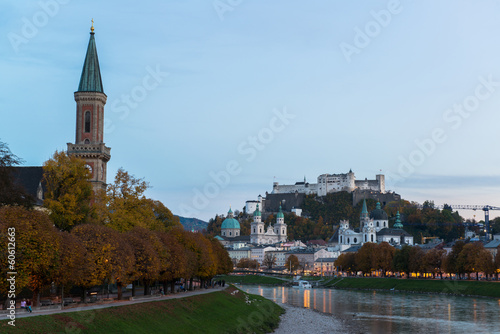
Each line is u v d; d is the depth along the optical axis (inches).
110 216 7219.5
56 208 6574.8
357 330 6919.3
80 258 5064.0
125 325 4699.8
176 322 5423.2
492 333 6589.6
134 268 5944.9
